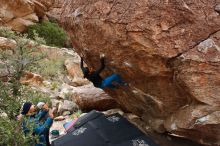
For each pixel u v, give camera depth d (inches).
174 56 212.1
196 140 247.0
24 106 241.1
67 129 302.4
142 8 212.2
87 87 459.8
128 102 295.7
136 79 247.4
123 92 280.7
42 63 540.7
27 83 455.2
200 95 214.5
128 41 220.8
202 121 220.5
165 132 283.6
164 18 208.4
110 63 250.2
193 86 213.8
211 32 208.4
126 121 264.5
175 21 208.2
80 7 254.2
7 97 248.4
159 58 217.8
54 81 521.3
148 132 295.0
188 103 234.5
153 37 211.0
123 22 217.9
